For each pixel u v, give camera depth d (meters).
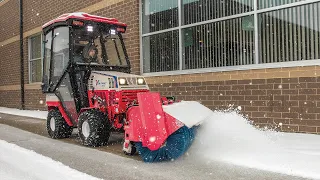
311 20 6.90
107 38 7.32
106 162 5.14
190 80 9.03
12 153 5.84
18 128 9.45
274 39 7.44
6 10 18.94
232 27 8.23
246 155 5.15
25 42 17.02
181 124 4.87
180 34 9.39
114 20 7.55
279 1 7.37
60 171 4.61
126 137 5.50
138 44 10.49
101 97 6.51
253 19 7.81
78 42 7.03
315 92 6.64
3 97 19.38
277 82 7.21
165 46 9.87
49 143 6.92
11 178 4.38
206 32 8.80
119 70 7.31
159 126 4.89
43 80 7.84
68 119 7.29
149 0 10.36
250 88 7.70
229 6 8.29
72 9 13.28
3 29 19.36
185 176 4.31
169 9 9.75
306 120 6.75
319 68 6.60
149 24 10.34
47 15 15.12
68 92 7.09
